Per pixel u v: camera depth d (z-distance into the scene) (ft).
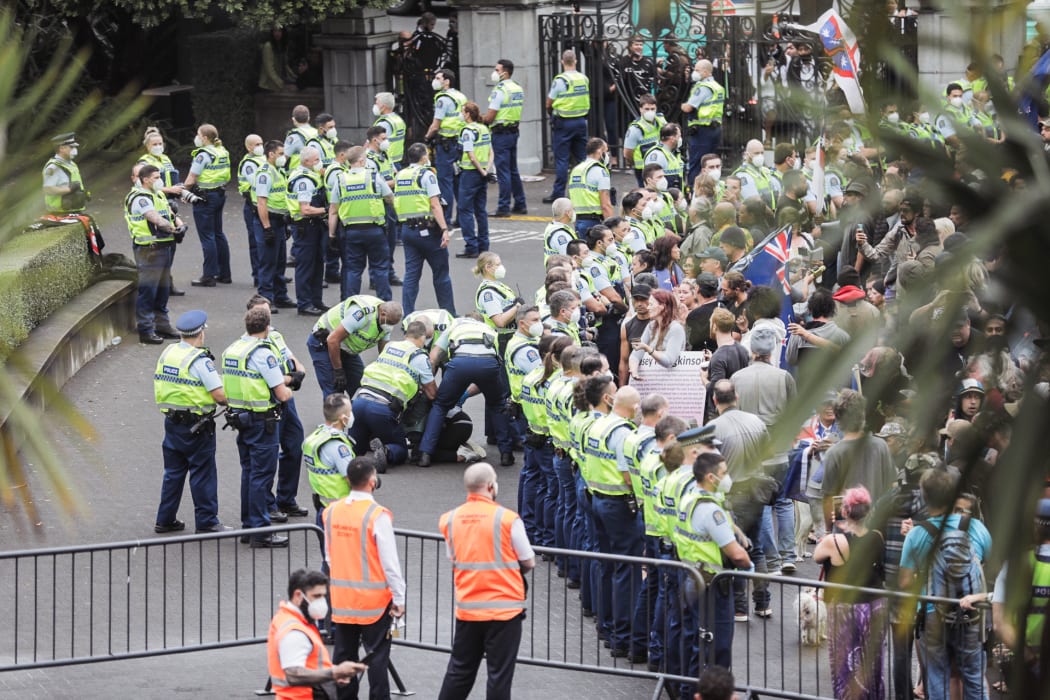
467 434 80.79
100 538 69.87
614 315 85.10
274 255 109.40
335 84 154.40
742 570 52.42
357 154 101.81
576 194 107.65
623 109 152.46
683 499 53.01
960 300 7.06
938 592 18.30
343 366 83.51
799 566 63.46
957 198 7.04
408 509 73.56
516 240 128.26
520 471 77.97
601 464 58.95
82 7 124.26
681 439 51.85
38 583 65.51
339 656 53.57
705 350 74.33
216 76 156.66
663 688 55.77
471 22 150.51
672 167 116.26
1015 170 6.94
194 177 113.80
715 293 74.02
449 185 130.72
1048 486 7.02
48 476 7.38
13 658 58.90
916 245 71.51
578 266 84.58
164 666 59.88
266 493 70.49
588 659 59.98
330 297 114.11
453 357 78.69
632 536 59.26
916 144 7.09
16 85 7.73
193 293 114.32
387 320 80.33
